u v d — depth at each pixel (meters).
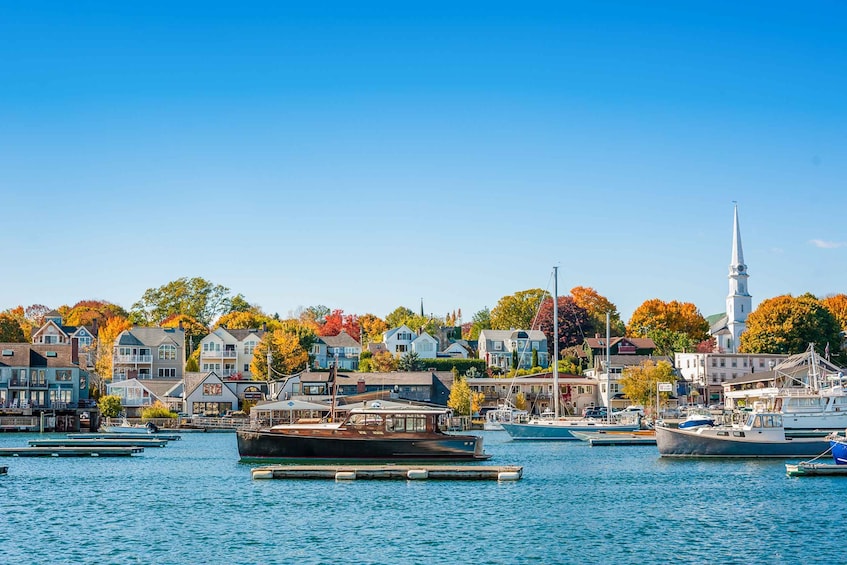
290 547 42.97
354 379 152.38
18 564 39.59
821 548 42.62
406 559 40.75
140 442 105.00
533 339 191.00
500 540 44.59
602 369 167.62
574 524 48.66
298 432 79.00
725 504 55.03
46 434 128.88
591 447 102.00
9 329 187.38
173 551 42.09
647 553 41.88
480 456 80.38
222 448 100.81
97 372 177.00
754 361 167.50
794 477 67.81
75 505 54.75
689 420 103.38
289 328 176.88
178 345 177.62
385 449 78.69
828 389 96.69
